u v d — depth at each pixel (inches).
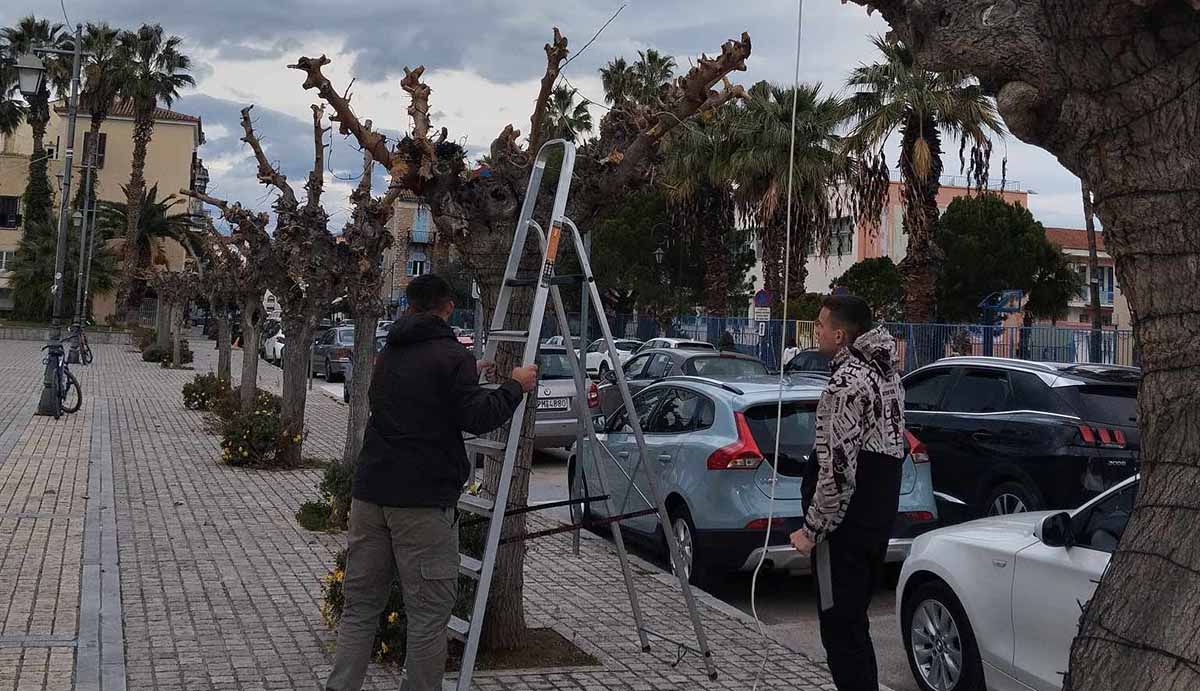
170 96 2220.7
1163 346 106.2
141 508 427.2
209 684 218.7
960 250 1754.4
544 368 618.2
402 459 181.0
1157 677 100.8
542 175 231.3
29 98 828.6
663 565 363.9
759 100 1143.0
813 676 235.0
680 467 332.8
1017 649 210.2
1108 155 108.0
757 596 335.9
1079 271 2230.6
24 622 256.1
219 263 866.1
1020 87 112.1
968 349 1013.2
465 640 193.9
